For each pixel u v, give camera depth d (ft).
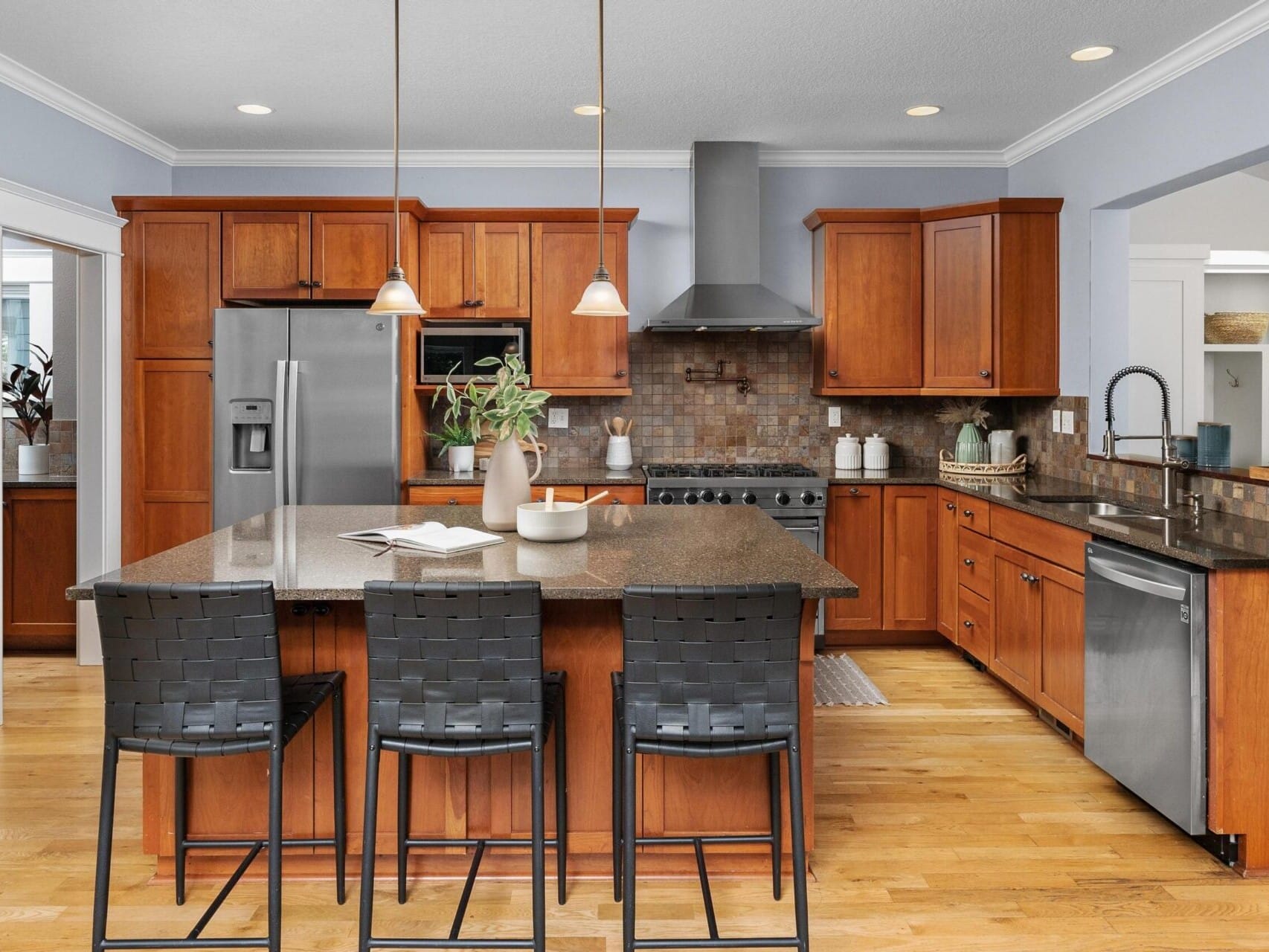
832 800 10.32
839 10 10.94
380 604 6.81
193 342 15.76
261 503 15.21
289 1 10.69
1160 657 9.23
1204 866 8.89
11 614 16.40
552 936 7.68
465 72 12.92
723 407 17.88
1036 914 8.03
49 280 17.74
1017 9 10.86
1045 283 15.83
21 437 17.48
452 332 16.30
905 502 16.22
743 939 7.38
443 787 8.48
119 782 10.84
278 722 6.90
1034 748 11.89
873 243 16.57
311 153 16.96
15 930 7.72
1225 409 18.62
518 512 9.59
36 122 13.37
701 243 16.57
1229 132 11.35
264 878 8.53
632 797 6.89
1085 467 14.97
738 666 6.81
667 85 13.52
